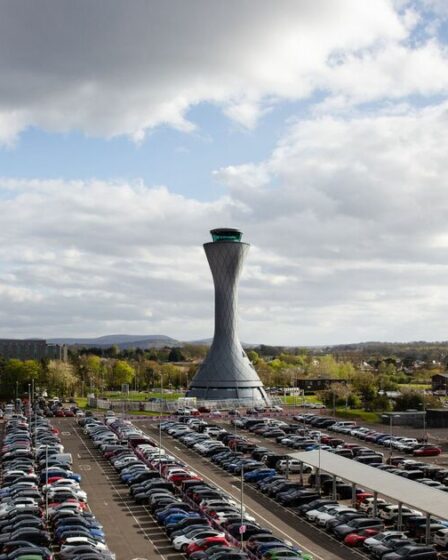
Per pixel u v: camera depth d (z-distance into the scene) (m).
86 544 58.41
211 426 136.75
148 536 65.25
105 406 191.75
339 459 79.75
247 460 98.88
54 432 132.88
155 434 135.25
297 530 67.88
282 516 73.00
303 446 114.19
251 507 76.75
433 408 168.75
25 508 69.12
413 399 174.50
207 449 110.12
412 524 65.81
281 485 81.31
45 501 74.75
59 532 62.19
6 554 56.81
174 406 186.75
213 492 76.06
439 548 61.78
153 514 72.94
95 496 81.12
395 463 101.75
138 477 85.31
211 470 98.00
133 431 129.25
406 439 122.25
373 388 190.12
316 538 65.19
